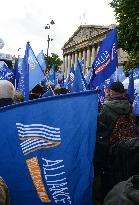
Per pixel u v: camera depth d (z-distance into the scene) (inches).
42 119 135.6
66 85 597.0
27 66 325.1
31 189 134.8
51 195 135.2
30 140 135.6
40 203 135.1
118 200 97.3
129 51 1867.6
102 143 206.8
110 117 210.1
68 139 136.0
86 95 137.7
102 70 316.8
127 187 99.7
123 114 210.4
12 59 802.2
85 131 136.9
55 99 136.3
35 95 381.4
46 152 135.4
